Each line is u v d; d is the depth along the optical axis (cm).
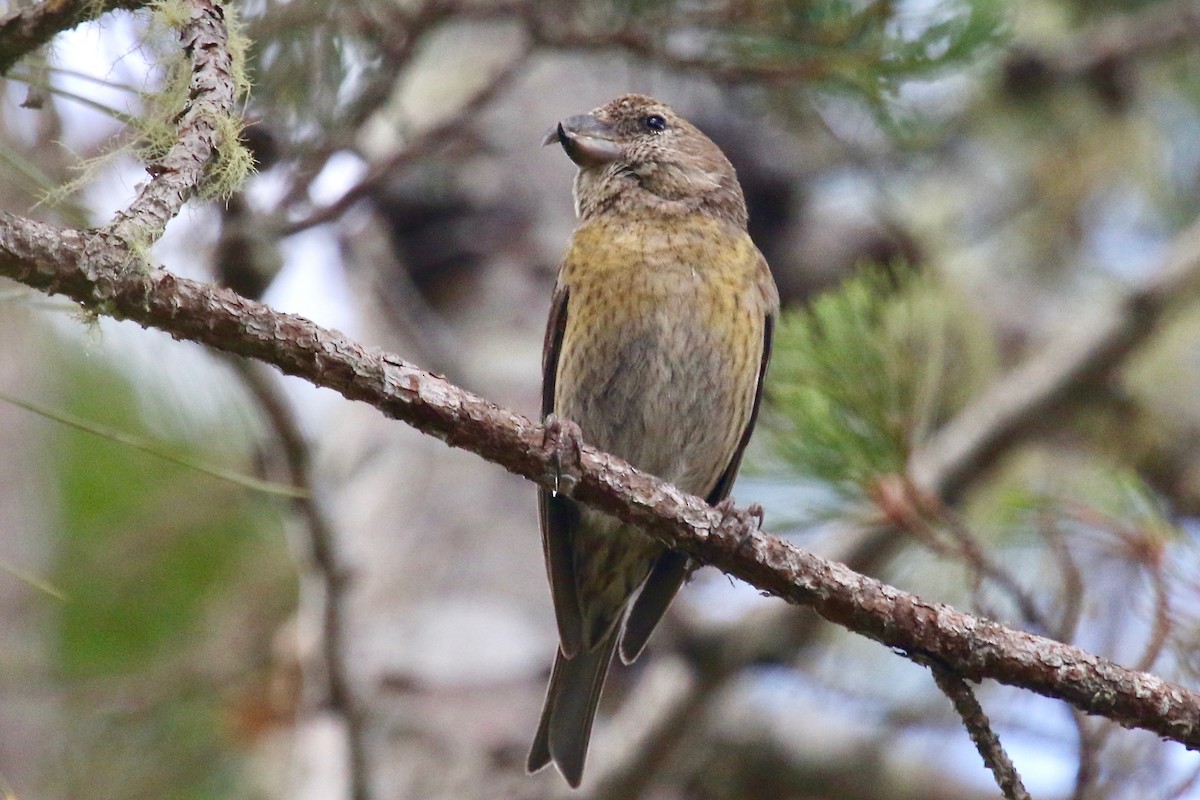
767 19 834
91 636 1241
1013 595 796
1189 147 1377
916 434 820
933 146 1023
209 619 1264
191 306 575
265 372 826
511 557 1047
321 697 886
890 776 1193
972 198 1372
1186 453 1127
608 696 1181
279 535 1290
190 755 1187
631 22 865
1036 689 670
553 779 978
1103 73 1252
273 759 1209
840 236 1384
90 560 1259
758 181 1373
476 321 1138
